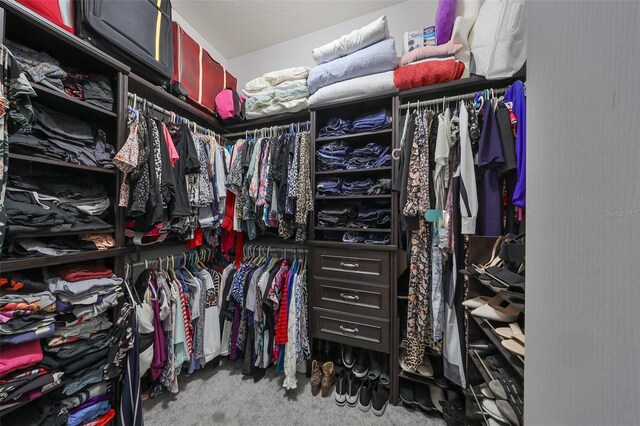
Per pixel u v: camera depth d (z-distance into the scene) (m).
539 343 0.41
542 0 0.42
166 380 1.35
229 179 1.63
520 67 1.12
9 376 0.78
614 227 0.27
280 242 1.94
